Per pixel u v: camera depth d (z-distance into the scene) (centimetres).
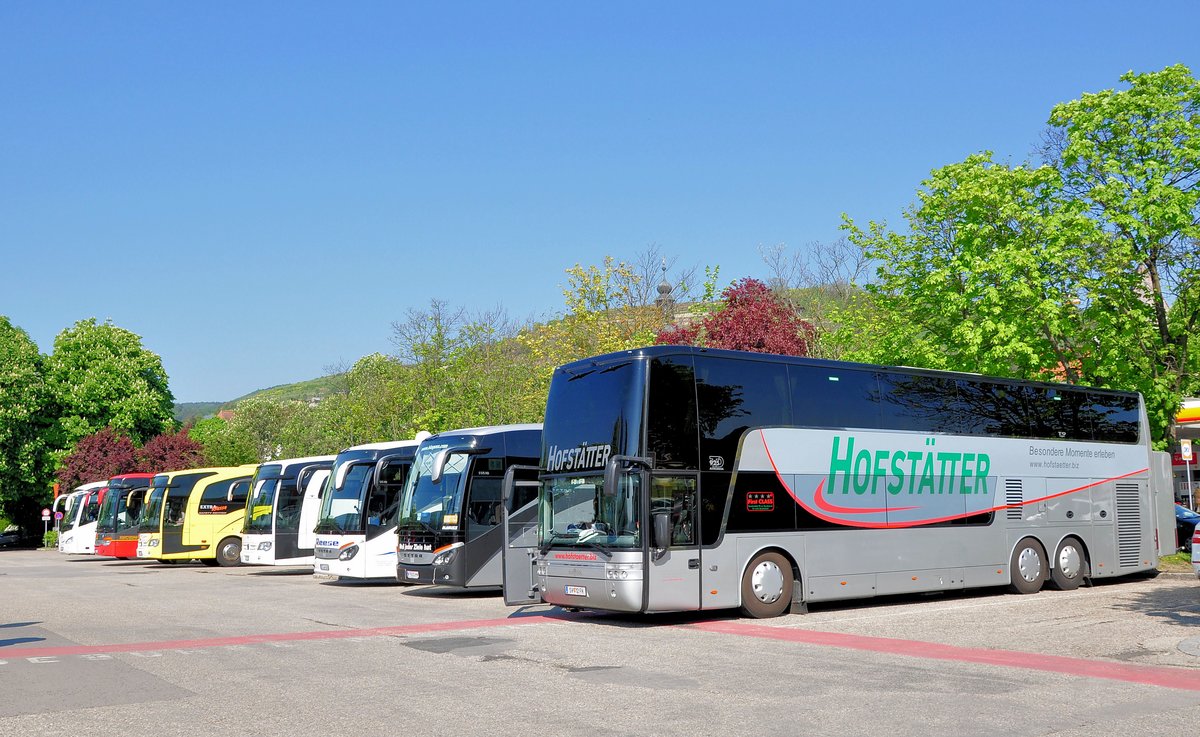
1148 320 2667
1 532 6938
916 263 3047
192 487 3734
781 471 1692
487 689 1013
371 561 2530
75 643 1419
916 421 1891
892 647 1293
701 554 1582
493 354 4344
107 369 6694
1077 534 2117
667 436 1574
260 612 1870
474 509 2225
